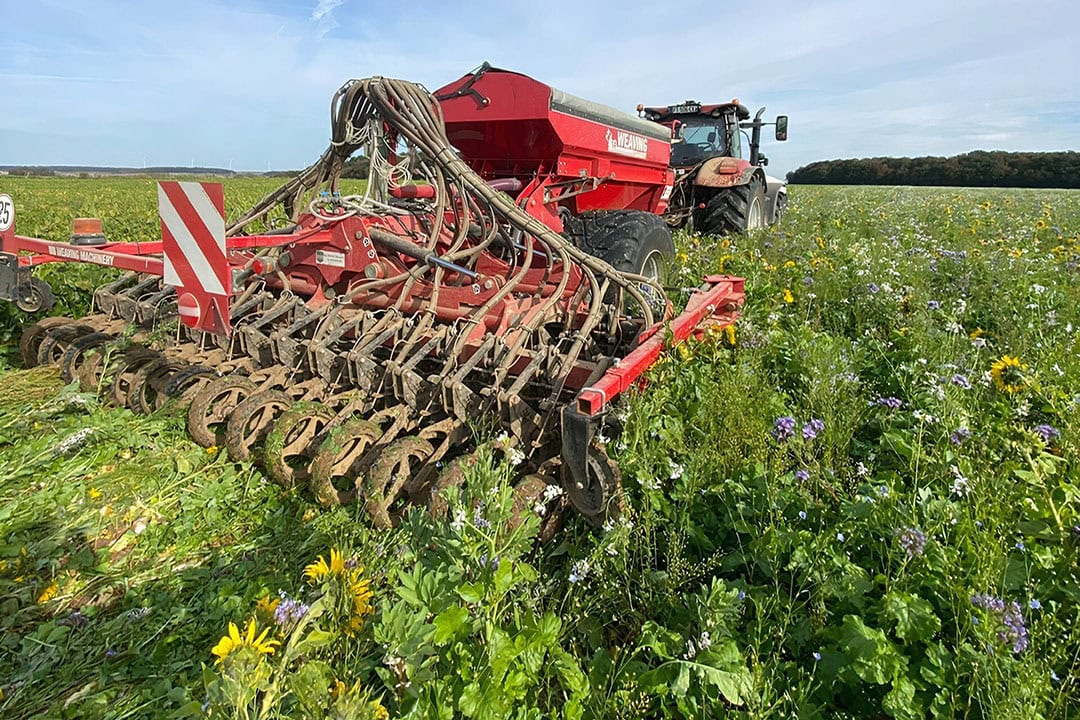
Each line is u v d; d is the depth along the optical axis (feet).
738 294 15.65
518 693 5.91
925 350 13.41
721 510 9.28
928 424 10.41
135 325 14.03
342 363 11.66
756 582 8.22
